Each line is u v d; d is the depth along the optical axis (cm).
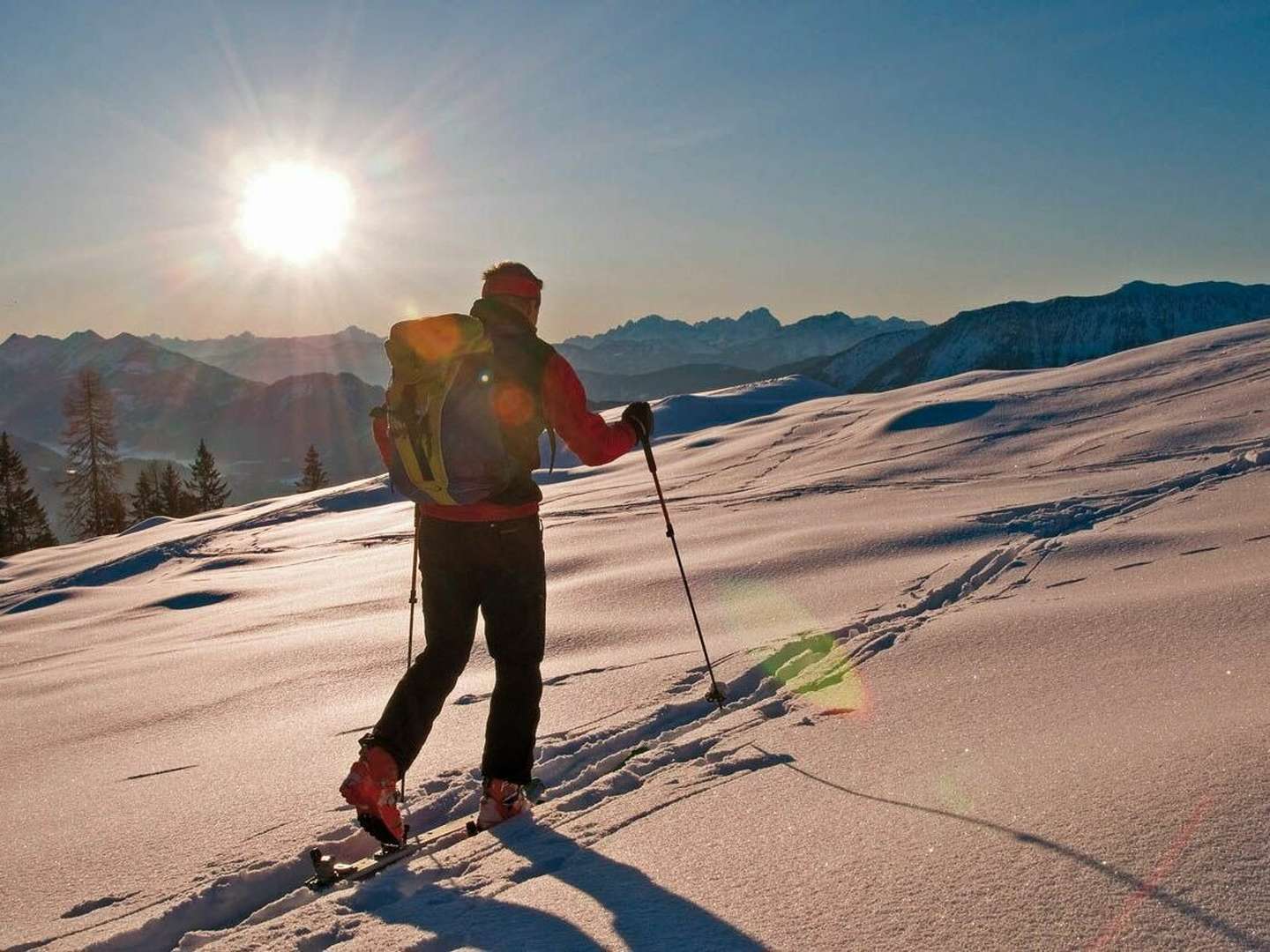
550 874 261
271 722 518
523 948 212
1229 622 433
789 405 3728
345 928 242
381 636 728
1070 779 262
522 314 323
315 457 7806
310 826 340
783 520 1145
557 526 1412
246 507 3250
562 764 382
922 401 2336
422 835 321
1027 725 334
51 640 1178
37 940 275
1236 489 868
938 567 705
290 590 1308
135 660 813
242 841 334
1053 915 193
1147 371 1959
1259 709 297
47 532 5966
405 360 308
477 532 312
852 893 216
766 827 269
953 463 1479
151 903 295
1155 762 260
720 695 410
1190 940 177
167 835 348
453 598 317
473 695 498
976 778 279
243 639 873
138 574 2081
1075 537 743
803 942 199
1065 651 432
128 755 491
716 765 333
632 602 738
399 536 2016
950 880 214
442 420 303
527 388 308
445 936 226
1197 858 203
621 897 234
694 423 3469
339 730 474
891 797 277
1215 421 1366
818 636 535
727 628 607
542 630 325
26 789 452
